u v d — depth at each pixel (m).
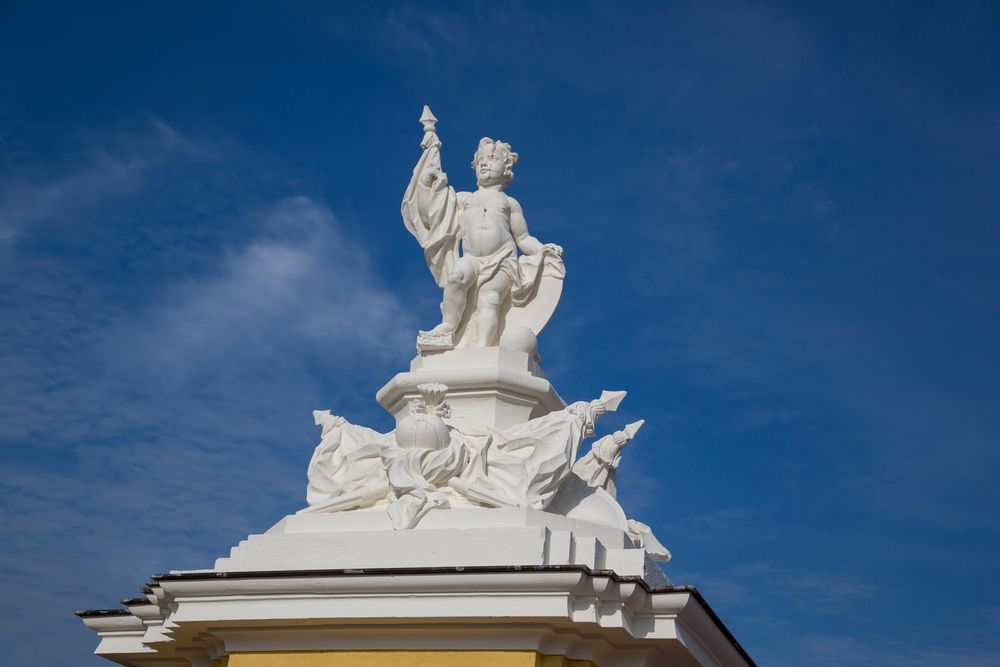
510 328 13.64
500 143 14.23
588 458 13.42
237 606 11.33
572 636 10.75
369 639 11.20
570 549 10.99
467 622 10.78
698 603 10.90
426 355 13.46
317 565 11.44
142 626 12.91
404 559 11.20
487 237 13.69
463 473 11.96
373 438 12.45
